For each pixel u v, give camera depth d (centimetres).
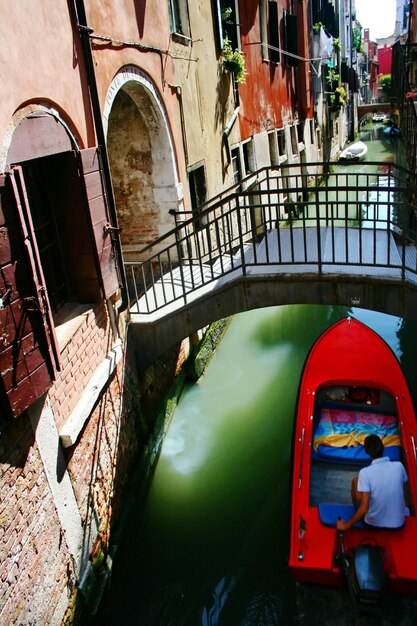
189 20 799
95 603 470
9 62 371
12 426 358
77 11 479
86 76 499
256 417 737
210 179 921
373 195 1773
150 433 666
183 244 761
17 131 379
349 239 699
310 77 1878
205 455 678
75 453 456
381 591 382
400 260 612
